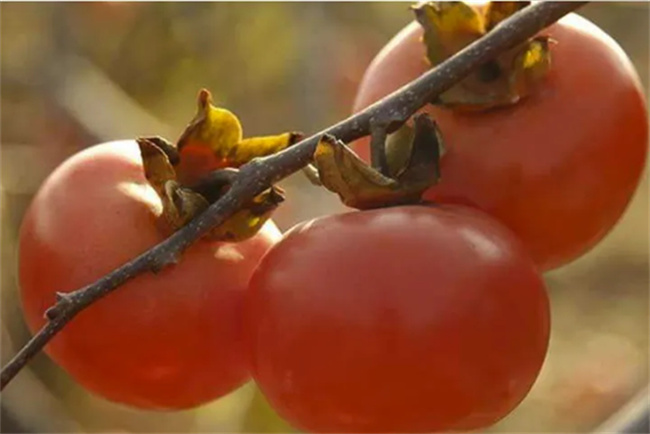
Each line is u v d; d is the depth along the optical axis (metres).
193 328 0.54
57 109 1.24
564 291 1.97
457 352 0.52
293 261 0.53
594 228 0.56
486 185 0.55
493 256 0.53
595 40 0.57
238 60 1.29
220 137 0.55
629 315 1.91
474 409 0.52
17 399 1.09
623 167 0.56
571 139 0.55
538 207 0.55
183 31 1.30
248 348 0.54
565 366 1.73
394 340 0.52
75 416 1.42
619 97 0.56
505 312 0.52
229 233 0.55
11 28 1.25
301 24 1.21
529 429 1.60
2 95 1.26
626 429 0.69
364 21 1.30
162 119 1.34
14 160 1.23
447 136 0.56
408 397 0.52
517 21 0.55
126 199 0.55
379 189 0.54
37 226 0.55
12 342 1.24
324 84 1.20
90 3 1.26
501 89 0.56
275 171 0.54
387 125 0.54
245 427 1.11
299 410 0.53
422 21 0.57
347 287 0.52
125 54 1.32
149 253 0.53
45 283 0.54
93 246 0.54
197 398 0.55
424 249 0.52
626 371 1.69
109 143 0.57
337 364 0.52
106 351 0.54
